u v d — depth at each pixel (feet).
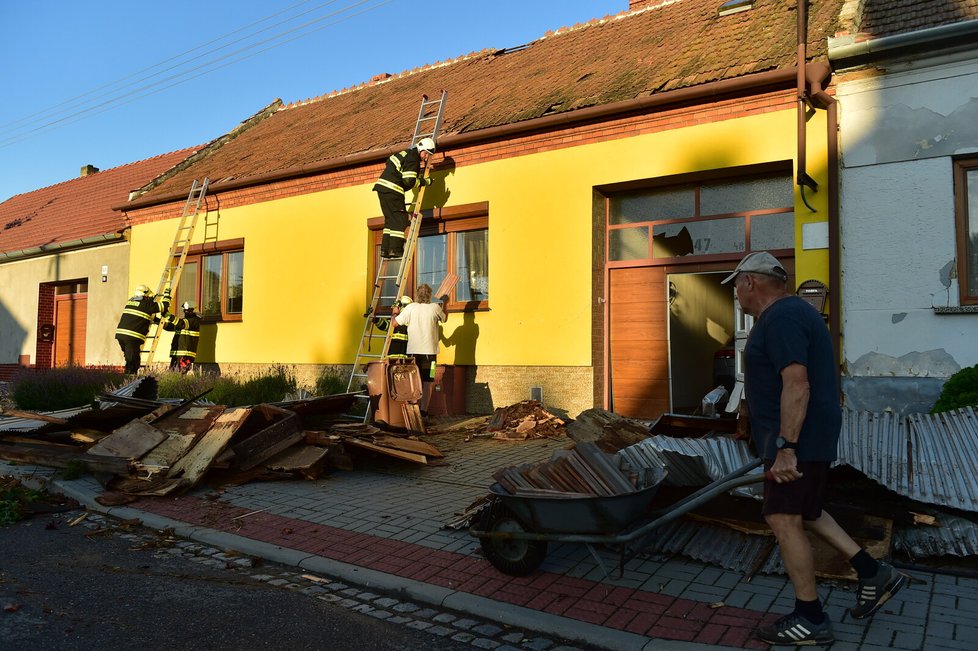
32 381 40.16
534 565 14.28
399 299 33.68
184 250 45.39
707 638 11.61
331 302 40.45
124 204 50.31
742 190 29.81
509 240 34.24
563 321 32.60
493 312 34.68
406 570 14.92
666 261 31.50
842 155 25.75
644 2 43.70
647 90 30.45
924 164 24.21
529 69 42.29
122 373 43.86
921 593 13.23
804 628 11.12
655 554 15.47
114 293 52.70
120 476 22.12
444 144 35.68
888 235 24.66
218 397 35.50
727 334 30.58
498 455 26.37
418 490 21.56
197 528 17.97
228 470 23.20
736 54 30.40
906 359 24.16
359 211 39.63
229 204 45.52
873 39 24.31
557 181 32.94
